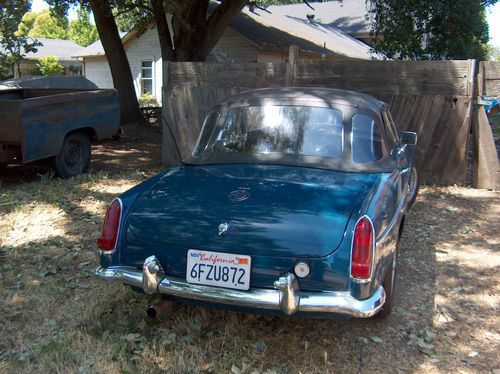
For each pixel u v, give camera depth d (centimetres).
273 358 340
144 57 2512
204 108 887
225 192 357
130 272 346
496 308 420
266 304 309
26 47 1283
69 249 533
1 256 512
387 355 346
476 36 1714
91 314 395
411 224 640
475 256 537
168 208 350
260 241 318
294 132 421
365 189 357
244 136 432
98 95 879
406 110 806
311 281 312
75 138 848
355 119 423
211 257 325
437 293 445
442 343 363
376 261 321
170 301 358
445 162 815
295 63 830
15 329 373
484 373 329
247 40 2011
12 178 848
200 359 336
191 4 1376
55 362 329
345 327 381
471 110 785
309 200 338
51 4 1353
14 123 727
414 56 1634
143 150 1191
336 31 3028
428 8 1514
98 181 820
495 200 746
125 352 343
